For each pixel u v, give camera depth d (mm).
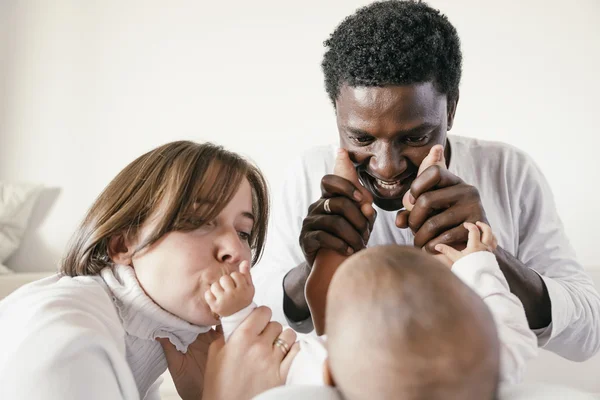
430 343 560
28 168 2889
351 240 1019
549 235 1301
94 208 959
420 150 1016
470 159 1289
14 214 2764
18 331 778
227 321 902
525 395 662
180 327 924
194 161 930
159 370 988
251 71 2779
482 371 565
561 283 1205
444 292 580
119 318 904
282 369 876
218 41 2805
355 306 595
